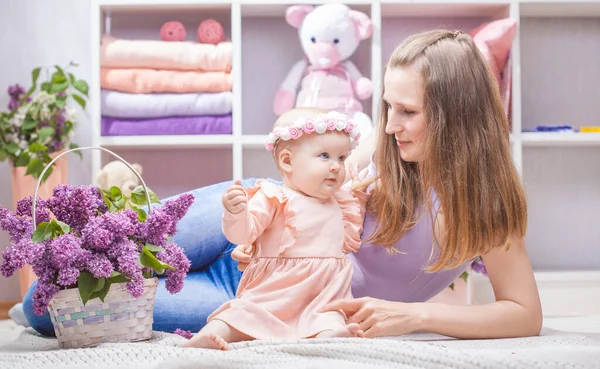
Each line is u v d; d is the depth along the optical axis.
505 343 1.31
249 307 1.32
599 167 3.42
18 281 3.26
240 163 2.99
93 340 1.41
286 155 1.45
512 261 1.48
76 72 3.33
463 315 1.38
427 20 3.34
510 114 3.04
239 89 2.99
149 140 2.98
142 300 1.46
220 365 1.03
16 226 1.44
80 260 1.36
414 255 1.57
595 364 1.01
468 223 1.44
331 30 3.00
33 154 2.95
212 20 3.06
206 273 1.97
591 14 3.38
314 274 1.38
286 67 3.37
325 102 3.02
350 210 1.54
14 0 3.31
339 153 1.44
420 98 1.47
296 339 1.28
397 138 1.52
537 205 3.41
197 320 1.80
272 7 3.15
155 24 3.32
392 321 1.34
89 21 3.33
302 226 1.40
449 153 1.45
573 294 3.00
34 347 1.56
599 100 3.44
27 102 3.06
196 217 1.93
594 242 3.43
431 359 1.02
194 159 3.33
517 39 3.00
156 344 1.30
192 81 2.98
